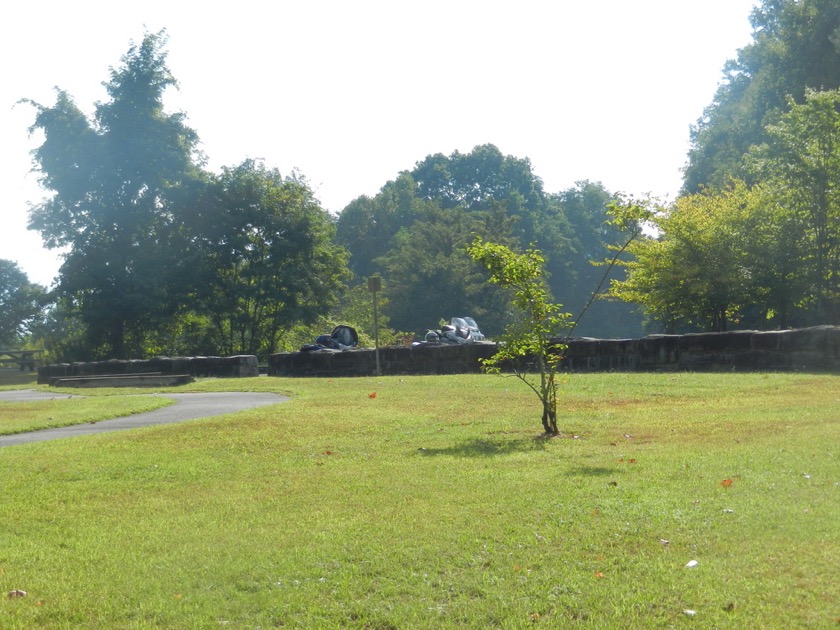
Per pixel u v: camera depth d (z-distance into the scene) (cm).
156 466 940
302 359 2652
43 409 1692
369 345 4181
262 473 888
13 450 1097
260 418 1288
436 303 6762
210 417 1370
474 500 705
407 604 482
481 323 6794
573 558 541
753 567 506
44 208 4662
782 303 2548
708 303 2652
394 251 8394
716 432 998
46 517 721
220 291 4994
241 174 5044
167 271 4747
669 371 1838
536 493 716
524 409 1310
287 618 472
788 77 4153
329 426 1200
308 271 5041
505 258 1070
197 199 4938
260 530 646
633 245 2841
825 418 1035
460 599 485
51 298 4734
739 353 1734
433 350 2353
